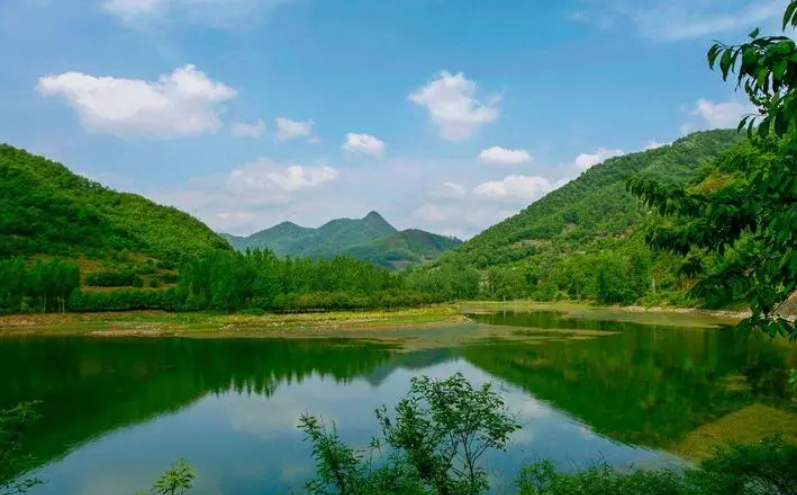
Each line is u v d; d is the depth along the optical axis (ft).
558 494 46.26
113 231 635.66
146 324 310.65
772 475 45.98
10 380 155.22
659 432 95.81
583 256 638.12
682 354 172.45
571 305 540.93
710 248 25.30
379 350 207.82
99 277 436.35
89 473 85.97
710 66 19.57
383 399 130.31
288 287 405.18
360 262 488.44
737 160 27.22
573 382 137.90
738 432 92.89
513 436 94.53
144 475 85.20
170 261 577.43
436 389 37.58
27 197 600.80
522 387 133.28
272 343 233.96
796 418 98.63
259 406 126.21
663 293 413.18
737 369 144.25
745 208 22.80
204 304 369.50
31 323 311.88
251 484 81.10
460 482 38.86
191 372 167.32
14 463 39.78
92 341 244.22
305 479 82.69
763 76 17.51
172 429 109.29
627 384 133.28
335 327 303.48
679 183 25.85
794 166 20.24
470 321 335.47
